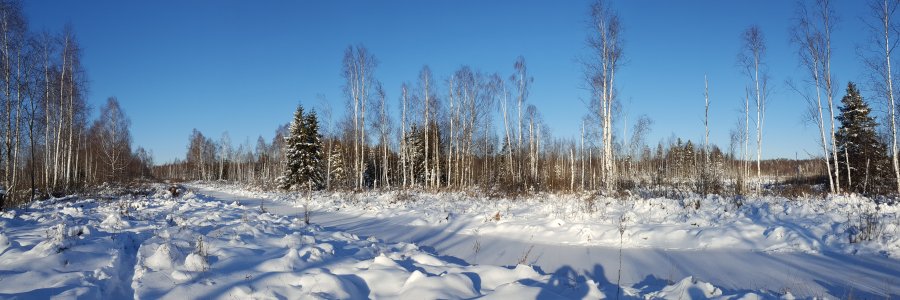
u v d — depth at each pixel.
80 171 42.59
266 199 25.23
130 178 51.12
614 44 19.61
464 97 31.88
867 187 23.27
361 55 30.19
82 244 6.75
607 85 19.84
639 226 10.57
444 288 5.16
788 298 5.20
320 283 5.26
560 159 52.72
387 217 14.52
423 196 22.03
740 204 12.70
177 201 17.33
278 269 6.04
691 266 7.52
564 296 5.12
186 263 5.96
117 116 42.94
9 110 18.73
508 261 8.12
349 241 9.21
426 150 31.12
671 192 19.94
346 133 38.09
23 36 19.17
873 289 5.90
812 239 8.67
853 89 29.73
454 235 11.05
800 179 44.25
